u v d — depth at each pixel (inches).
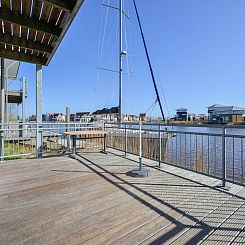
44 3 135.7
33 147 320.5
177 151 180.1
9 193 116.1
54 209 95.7
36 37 185.5
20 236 73.9
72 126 268.1
